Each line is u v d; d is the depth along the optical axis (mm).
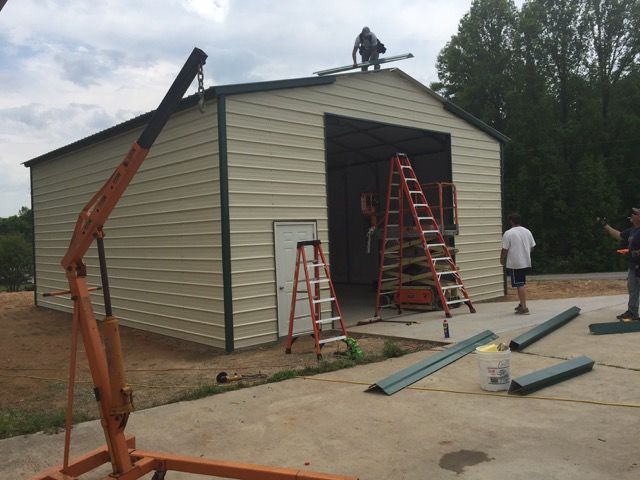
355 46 11125
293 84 9039
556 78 32500
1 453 4395
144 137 3295
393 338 8320
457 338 7895
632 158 30547
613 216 28406
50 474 3594
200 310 8820
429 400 5270
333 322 9594
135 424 4957
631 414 4609
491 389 5434
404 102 11375
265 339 8617
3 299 16719
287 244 8961
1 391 6824
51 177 14031
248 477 3518
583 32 32188
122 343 9586
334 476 3346
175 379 6848
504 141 13898
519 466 3756
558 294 14695
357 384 5938
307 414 5039
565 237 28922
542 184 28953
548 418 4629
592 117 30547
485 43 32719
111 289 11328
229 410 5254
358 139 14266
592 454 3879
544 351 6848
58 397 6344
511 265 9742
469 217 12961
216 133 8273
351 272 18375
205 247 8617
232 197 8273
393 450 4152
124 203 10664
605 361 6234
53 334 11000
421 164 15742
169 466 3701
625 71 32562
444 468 3803
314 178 9414
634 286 8000
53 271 14289
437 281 10070
